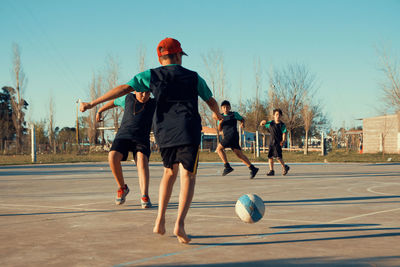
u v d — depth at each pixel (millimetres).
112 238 3473
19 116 47938
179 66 3398
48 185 8914
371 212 4770
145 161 5359
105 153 40094
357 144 47844
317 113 48562
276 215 4582
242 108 49562
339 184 8539
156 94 3271
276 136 11086
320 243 3193
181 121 3203
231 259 2734
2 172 14117
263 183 8820
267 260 2695
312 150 44188
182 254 2895
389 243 3184
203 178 10336
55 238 3486
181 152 3199
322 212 4789
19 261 2750
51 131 44344
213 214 4703
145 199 5266
